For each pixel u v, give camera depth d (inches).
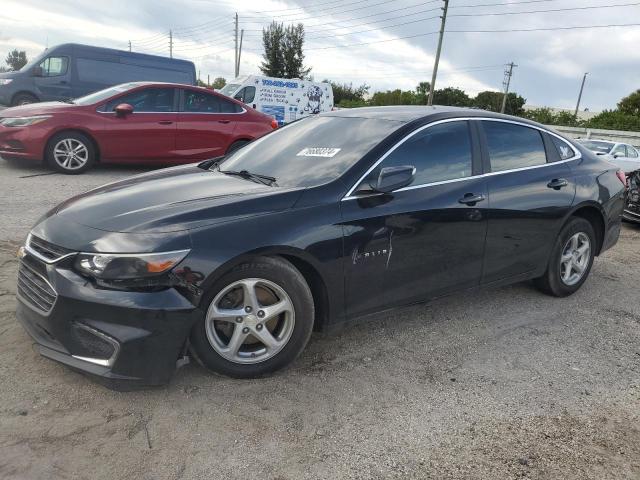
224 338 122.0
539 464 103.5
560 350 152.2
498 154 166.4
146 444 101.5
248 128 411.8
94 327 106.9
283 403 117.3
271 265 120.0
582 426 116.6
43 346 114.9
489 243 158.7
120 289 107.0
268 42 1930.4
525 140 177.2
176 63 655.1
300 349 127.9
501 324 166.9
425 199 143.0
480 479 98.6
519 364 142.5
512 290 197.5
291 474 97.0
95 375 107.7
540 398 126.7
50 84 581.9
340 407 117.5
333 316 131.8
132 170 400.2
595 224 198.5
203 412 112.0
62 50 587.8
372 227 132.3
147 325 107.3
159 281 108.2
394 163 141.8
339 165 138.8
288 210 123.7
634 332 168.4
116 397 114.6
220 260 112.5
